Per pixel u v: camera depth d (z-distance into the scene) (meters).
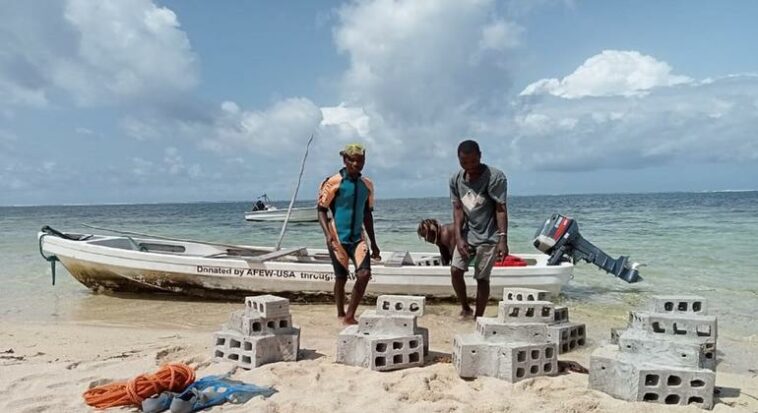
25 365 4.80
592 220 30.17
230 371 4.54
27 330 6.58
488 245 6.04
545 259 9.35
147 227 32.62
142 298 9.09
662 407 3.73
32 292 9.63
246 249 10.62
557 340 5.29
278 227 31.25
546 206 63.00
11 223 40.88
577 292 9.30
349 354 4.69
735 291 9.23
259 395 3.96
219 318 7.56
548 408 3.74
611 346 4.38
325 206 6.26
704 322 4.34
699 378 3.79
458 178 6.13
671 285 9.89
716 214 35.62
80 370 4.65
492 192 5.92
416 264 9.68
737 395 4.19
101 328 6.78
